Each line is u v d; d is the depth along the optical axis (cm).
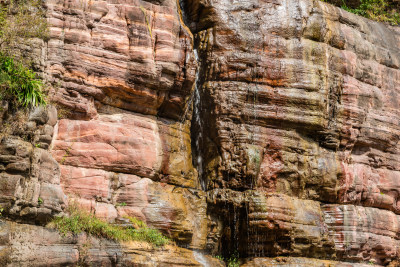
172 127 1484
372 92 1777
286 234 1473
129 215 1291
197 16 1638
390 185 1781
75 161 1265
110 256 1145
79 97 1291
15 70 1139
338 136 1653
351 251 1597
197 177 1543
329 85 1647
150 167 1365
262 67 1556
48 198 1103
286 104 1561
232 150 1511
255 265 1453
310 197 1598
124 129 1350
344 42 1752
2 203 1021
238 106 1523
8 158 1055
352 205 1630
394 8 2336
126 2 1395
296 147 1573
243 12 1602
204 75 1578
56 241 1077
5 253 973
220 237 1500
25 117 1130
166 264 1233
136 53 1375
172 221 1341
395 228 1752
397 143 1839
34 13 1255
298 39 1633
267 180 1520
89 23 1329
